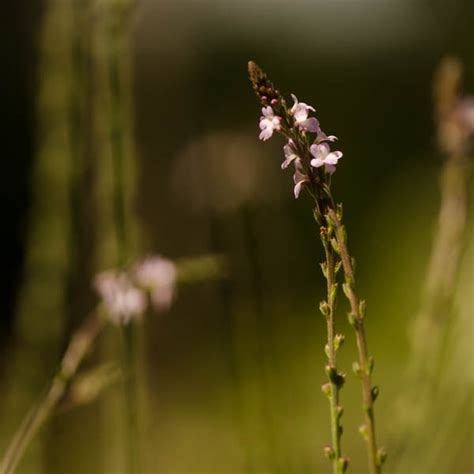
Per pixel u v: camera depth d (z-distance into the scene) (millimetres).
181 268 524
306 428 671
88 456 740
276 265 729
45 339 621
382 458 427
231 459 871
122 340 519
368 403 427
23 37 1378
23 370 634
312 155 429
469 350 575
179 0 951
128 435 521
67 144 581
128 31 535
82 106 578
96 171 572
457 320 586
